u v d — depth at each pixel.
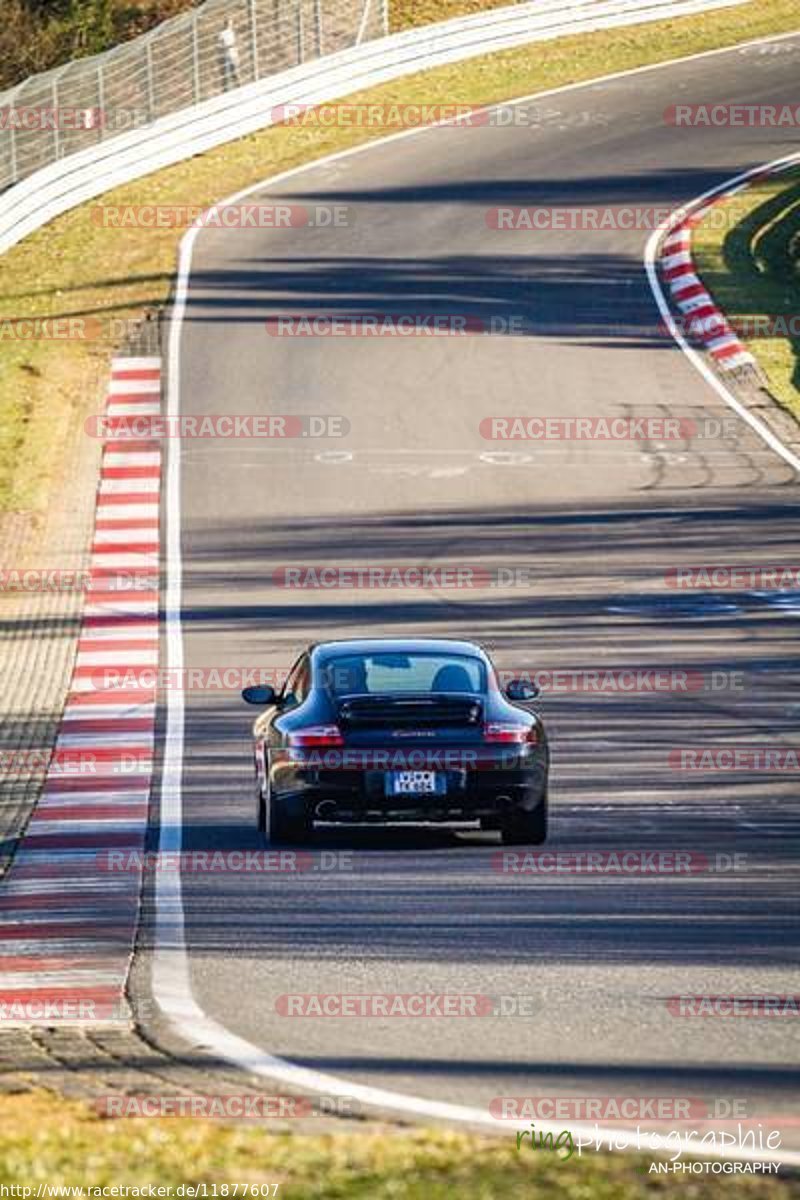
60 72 195.75
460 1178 28.92
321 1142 31.16
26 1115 33.47
